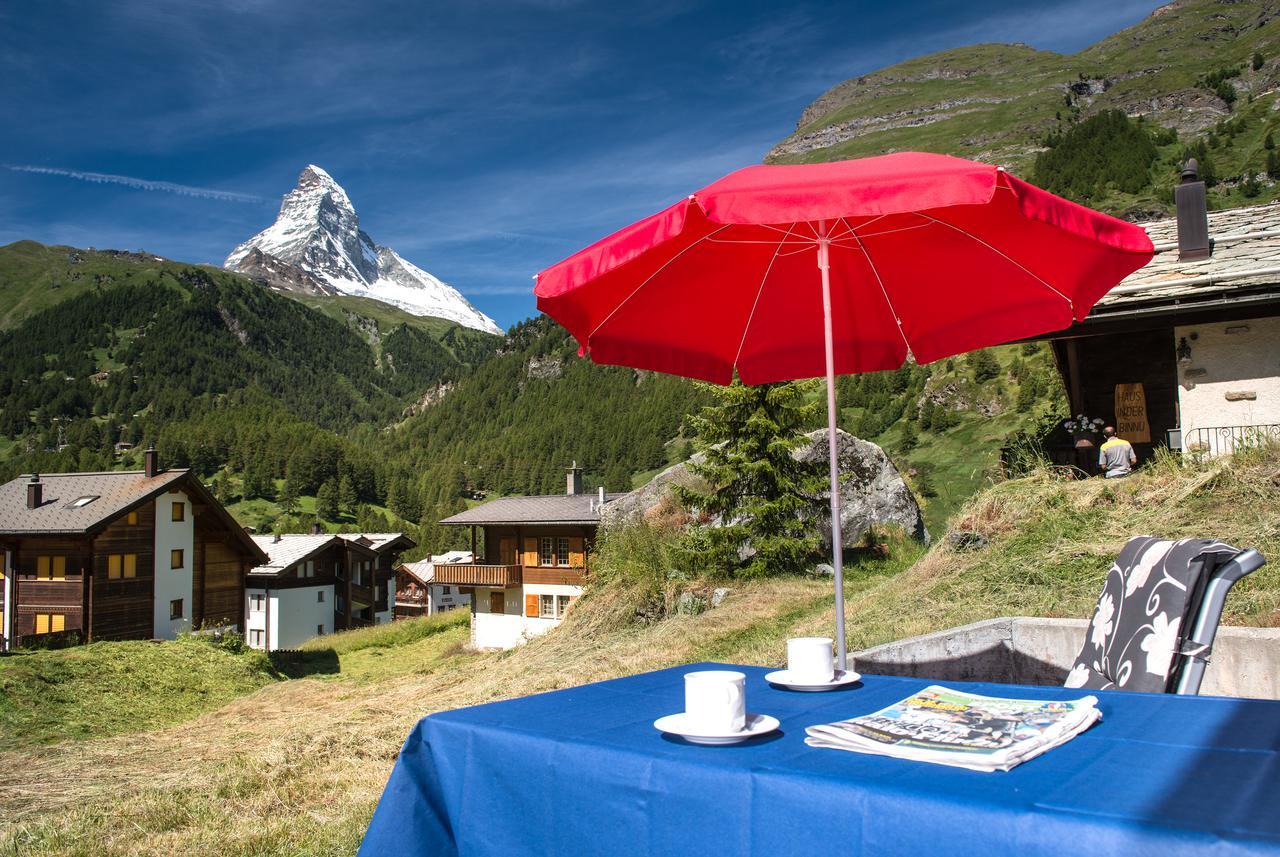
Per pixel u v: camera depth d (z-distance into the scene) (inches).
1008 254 150.1
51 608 1192.8
